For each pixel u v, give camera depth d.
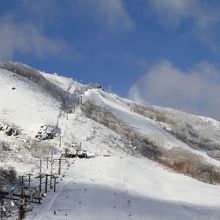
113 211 36.78
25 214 32.62
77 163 55.94
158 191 48.16
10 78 91.94
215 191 52.25
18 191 34.78
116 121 98.44
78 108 95.19
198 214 41.06
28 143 62.16
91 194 40.69
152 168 60.00
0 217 31.45
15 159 53.66
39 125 68.38
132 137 90.12
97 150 68.12
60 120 76.19
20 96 82.44
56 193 40.06
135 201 41.59
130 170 55.06
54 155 59.88
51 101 88.44
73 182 44.88
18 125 69.19
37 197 36.00
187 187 52.06
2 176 41.28
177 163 78.12
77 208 36.06
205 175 72.69
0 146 57.00
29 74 107.94
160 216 38.12
